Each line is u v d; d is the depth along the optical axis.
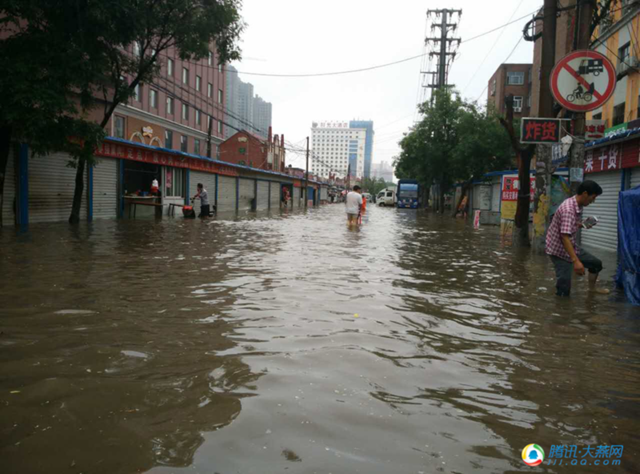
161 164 23.08
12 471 1.96
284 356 3.48
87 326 4.13
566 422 2.61
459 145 32.94
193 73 43.31
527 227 13.20
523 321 4.83
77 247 9.77
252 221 21.42
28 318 4.32
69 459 2.06
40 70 11.84
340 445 2.24
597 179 13.29
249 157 54.16
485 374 3.30
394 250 11.30
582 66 9.51
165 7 15.35
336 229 17.69
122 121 33.44
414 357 3.59
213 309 4.88
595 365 3.56
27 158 15.27
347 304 5.30
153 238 12.25
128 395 2.73
